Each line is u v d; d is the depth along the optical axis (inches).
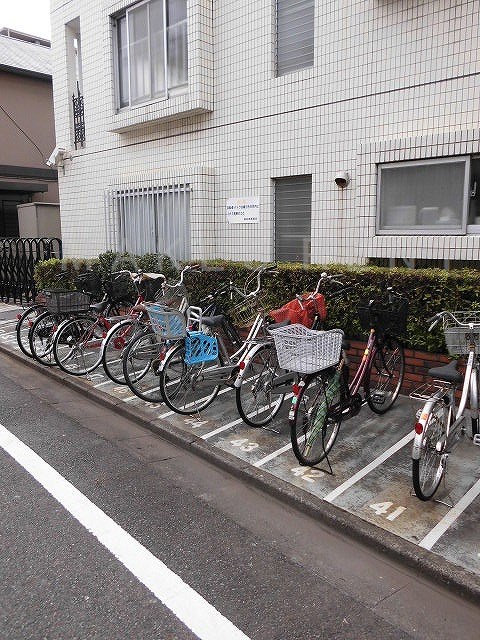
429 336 197.9
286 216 281.6
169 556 116.2
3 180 604.4
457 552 113.1
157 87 335.3
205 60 297.0
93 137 396.2
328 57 247.6
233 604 101.3
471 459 155.4
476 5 201.9
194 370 194.1
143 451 173.2
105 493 144.0
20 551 116.7
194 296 287.7
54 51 430.6
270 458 160.7
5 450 171.5
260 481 146.7
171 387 197.5
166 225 337.1
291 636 93.4
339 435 175.3
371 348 177.9
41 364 272.8
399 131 228.5
